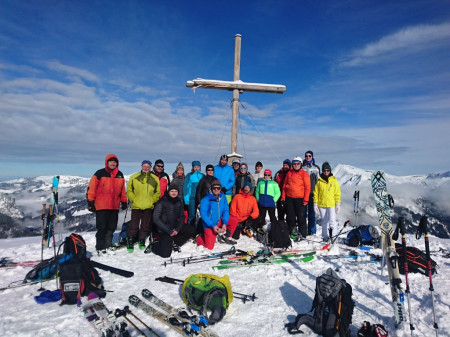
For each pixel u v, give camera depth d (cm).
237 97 887
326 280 317
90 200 584
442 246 694
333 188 716
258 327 318
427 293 400
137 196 610
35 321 322
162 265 524
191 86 866
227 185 744
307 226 826
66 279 363
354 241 671
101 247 605
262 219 748
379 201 357
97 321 309
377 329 288
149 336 293
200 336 290
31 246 672
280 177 804
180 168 770
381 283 433
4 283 448
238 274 480
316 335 302
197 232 724
